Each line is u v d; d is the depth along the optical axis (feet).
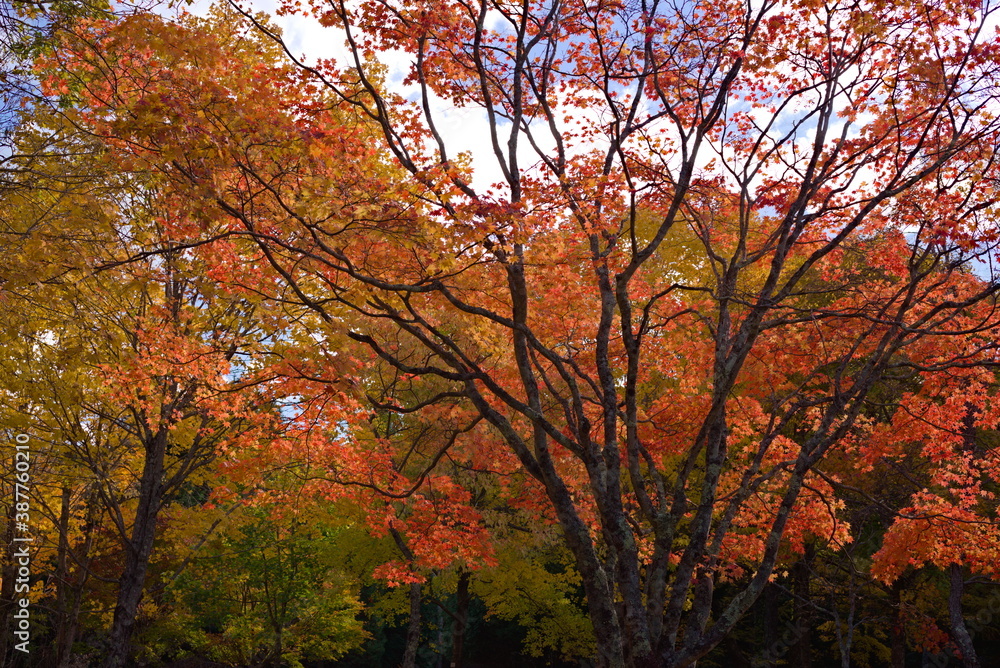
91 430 43.55
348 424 36.88
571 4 25.49
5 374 34.35
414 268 24.54
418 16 24.66
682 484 26.03
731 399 34.88
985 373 31.37
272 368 30.42
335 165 22.26
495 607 65.92
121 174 25.55
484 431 41.98
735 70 23.13
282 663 74.49
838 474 48.85
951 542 31.35
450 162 22.29
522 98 28.91
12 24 22.45
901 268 30.48
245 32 32.65
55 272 23.56
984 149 25.09
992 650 69.62
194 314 37.63
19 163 24.40
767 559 24.58
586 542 24.61
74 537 53.52
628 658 23.00
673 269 45.57
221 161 21.27
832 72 25.49
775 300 26.16
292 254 25.75
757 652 75.61
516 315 25.88
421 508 37.68
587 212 25.29
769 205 30.22
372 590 94.73
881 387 44.68
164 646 71.72
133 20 20.42
